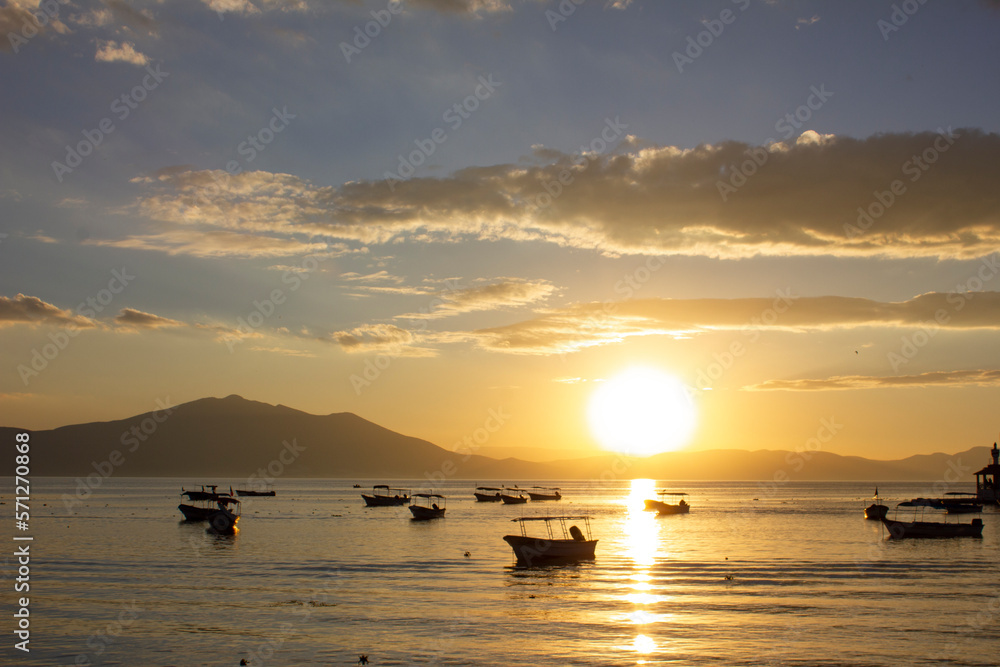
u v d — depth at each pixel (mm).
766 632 35875
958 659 31641
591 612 40469
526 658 31953
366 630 36562
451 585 49500
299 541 79625
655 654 32469
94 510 134375
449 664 31328
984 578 51719
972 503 139125
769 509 156375
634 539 84188
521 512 146375
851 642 34125
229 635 35719
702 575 53750
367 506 165125
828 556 65875
